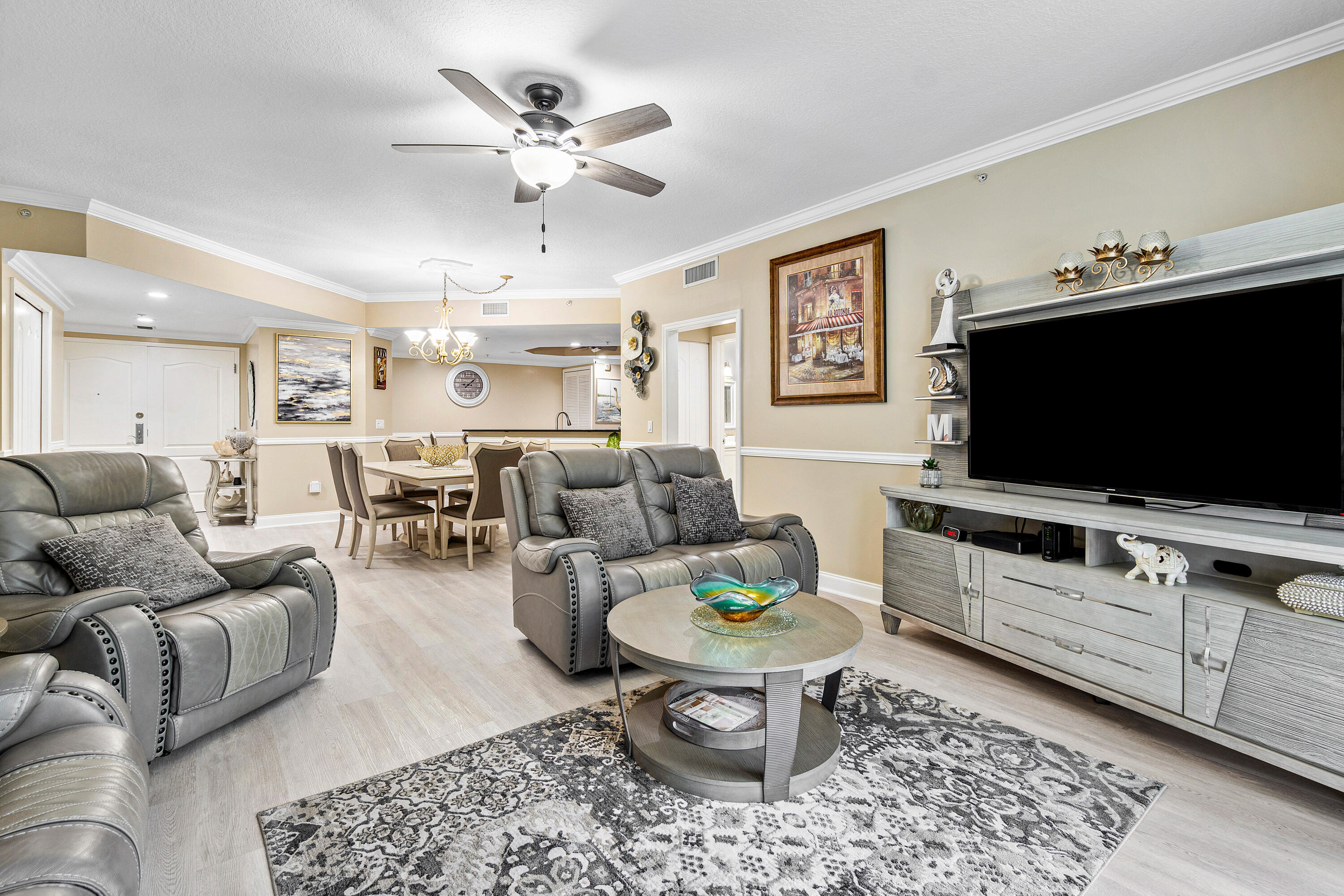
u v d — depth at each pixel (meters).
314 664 2.49
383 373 7.49
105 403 6.84
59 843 0.91
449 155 3.12
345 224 4.26
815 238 3.99
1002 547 2.66
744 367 4.55
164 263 4.37
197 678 1.96
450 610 3.60
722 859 1.49
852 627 1.97
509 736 2.10
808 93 2.56
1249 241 2.23
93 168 3.30
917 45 2.23
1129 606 2.12
